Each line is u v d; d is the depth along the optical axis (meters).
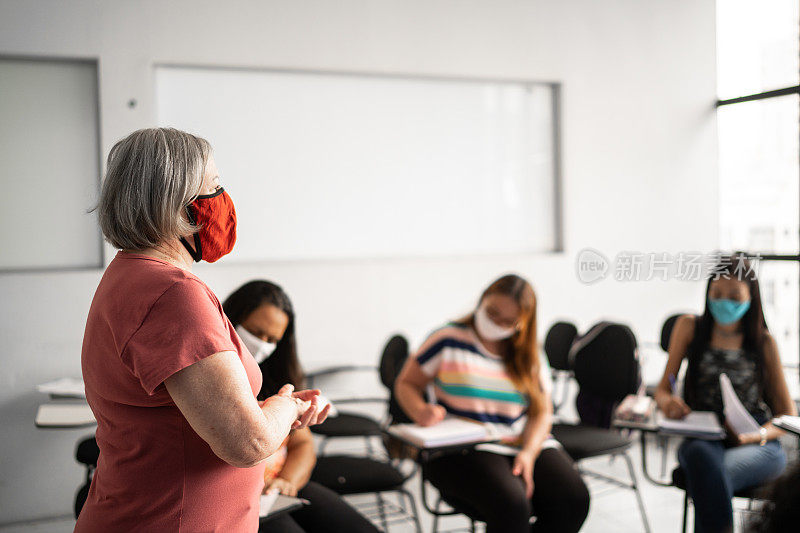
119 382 1.22
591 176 5.07
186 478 1.22
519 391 2.74
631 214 5.18
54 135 3.90
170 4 4.02
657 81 5.24
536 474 2.60
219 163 4.21
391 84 4.59
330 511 2.27
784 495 0.96
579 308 5.03
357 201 4.52
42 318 3.80
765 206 5.06
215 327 1.20
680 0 5.29
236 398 1.18
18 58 3.82
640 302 5.20
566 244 5.00
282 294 2.30
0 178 3.82
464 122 4.78
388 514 3.39
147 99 3.99
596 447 3.15
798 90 4.77
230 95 4.22
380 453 4.38
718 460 2.56
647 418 2.77
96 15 3.88
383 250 4.59
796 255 4.83
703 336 2.97
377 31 4.47
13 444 3.78
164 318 1.18
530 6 4.86
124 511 1.24
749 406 2.87
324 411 1.49
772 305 4.98
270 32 4.23
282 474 2.26
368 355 4.52
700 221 5.38
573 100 5.00
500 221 4.89
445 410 2.75
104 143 3.92
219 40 4.13
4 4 3.72
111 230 1.25
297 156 4.38
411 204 4.66
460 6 4.67
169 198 1.24
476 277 4.77
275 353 2.35
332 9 4.37
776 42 4.98
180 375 1.16
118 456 1.25
